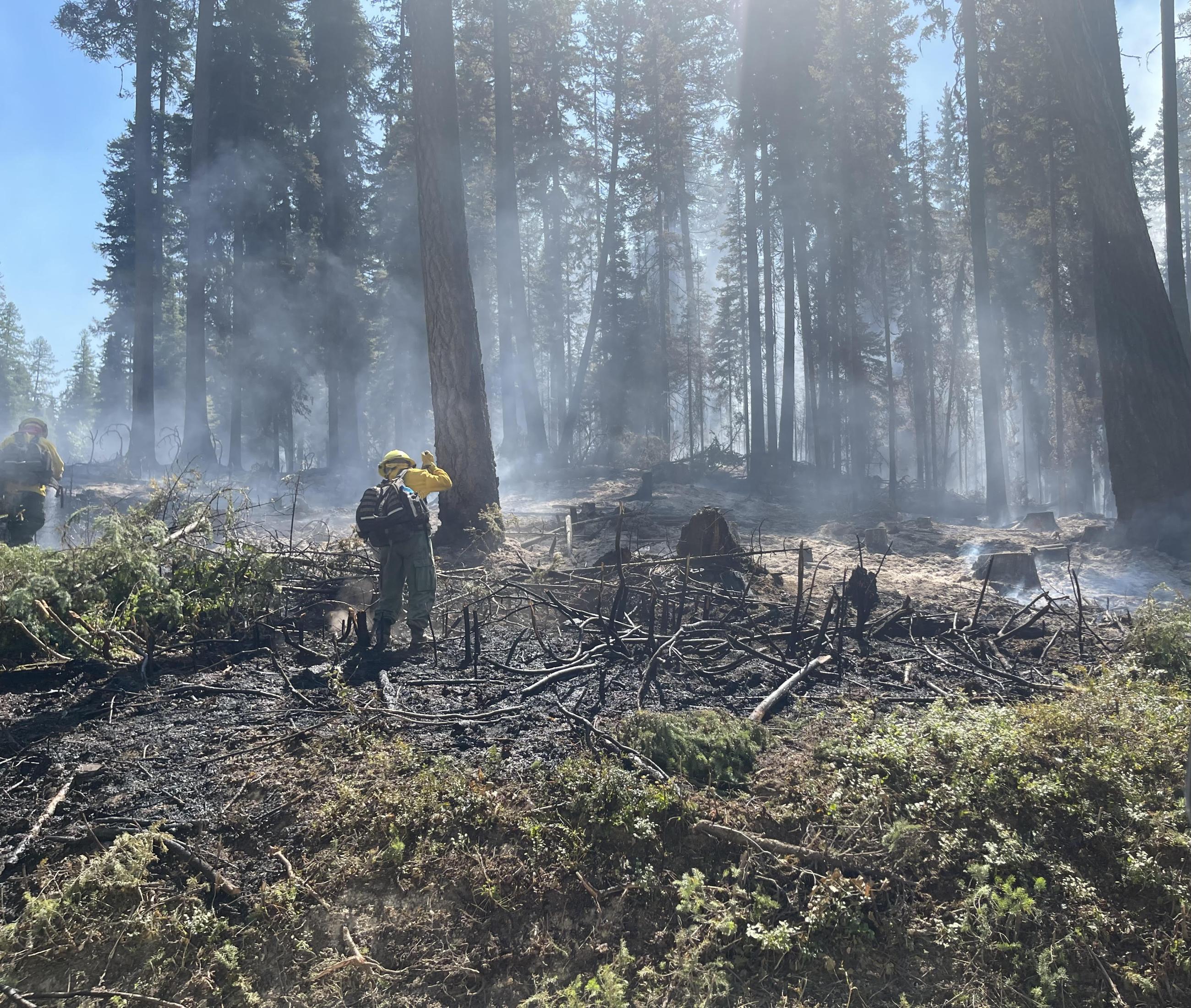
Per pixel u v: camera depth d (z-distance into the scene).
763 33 27.34
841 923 2.96
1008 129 25.73
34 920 2.86
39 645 4.66
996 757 3.67
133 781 3.62
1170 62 16.77
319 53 27.97
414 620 5.41
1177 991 2.73
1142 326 11.66
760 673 5.21
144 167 21.61
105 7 23.64
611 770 3.55
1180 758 3.65
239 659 5.21
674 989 2.79
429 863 3.19
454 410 9.55
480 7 27.27
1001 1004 2.75
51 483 7.67
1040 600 8.11
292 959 2.90
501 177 22.14
